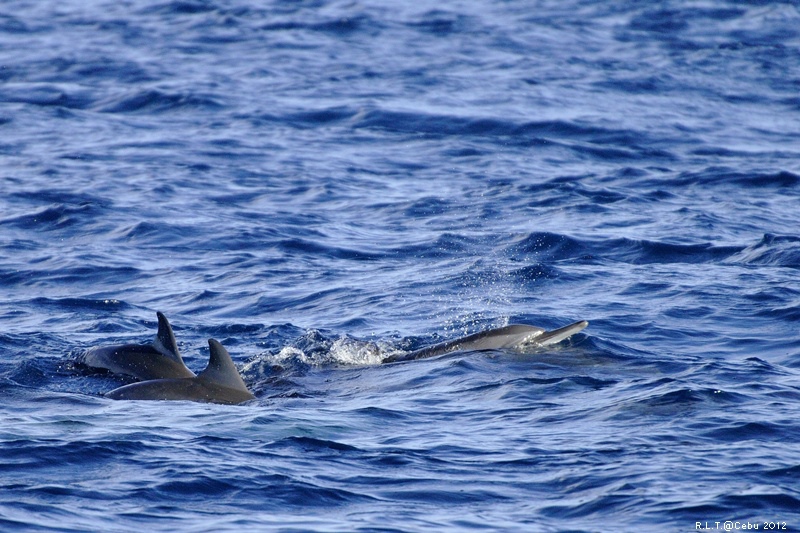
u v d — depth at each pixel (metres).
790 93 164.38
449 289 75.19
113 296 74.69
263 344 62.78
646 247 85.81
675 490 35.75
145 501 34.94
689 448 39.75
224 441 40.97
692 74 174.00
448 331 65.19
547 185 111.12
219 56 178.75
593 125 139.75
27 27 199.50
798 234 90.19
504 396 48.16
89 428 42.53
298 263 83.38
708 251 84.69
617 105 152.38
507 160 123.50
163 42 188.62
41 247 87.25
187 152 123.00
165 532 32.44
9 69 164.50
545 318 66.44
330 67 172.12
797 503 34.59
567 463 38.56
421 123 139.88
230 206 101.44
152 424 43.25
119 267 81.69
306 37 194.62
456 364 53.81
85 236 90.50
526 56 183.25
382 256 85.75
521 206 102.56
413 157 124.38
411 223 96.75
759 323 64.19
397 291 74.81
